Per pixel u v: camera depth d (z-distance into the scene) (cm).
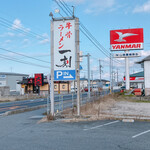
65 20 1308
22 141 763
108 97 2778
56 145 698
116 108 1805
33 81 5538
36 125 1098
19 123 1180
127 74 4400
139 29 4062
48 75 1299
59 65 1301
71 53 1292
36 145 704
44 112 1686
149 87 3453
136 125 1035
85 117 1279
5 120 1310
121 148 651
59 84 5900
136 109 1725
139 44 4050
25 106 2427
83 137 805
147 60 3469
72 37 1295
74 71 1284
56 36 1316
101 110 1609
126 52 4228
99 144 701
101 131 908
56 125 1079
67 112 1496
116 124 1067
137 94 3647
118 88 9281
